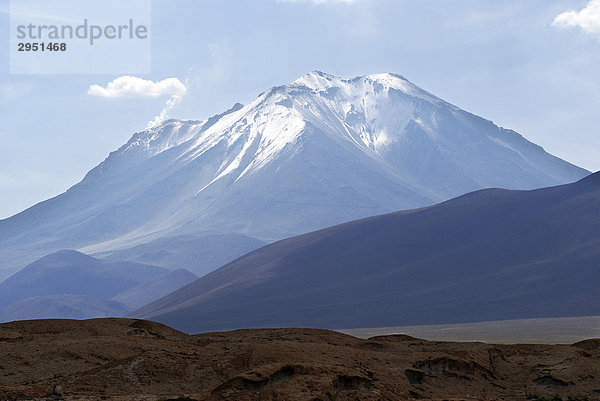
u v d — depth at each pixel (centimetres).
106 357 6556
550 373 6544
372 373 5881
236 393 4962
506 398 6103
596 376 6469
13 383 5831
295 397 4844
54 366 6344
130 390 5697
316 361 6069
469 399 5612
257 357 6097
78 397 5303
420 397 5775
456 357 6600
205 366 6128
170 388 5800
